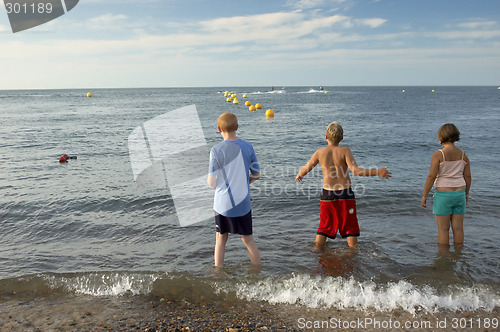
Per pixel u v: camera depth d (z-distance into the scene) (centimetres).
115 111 3516
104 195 670
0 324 269
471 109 3722
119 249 425
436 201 421
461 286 319
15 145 1378
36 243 448
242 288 322
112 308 294
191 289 323
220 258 370
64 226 507
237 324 267
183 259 394
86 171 911
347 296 305
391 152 1192
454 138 410
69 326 265
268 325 266
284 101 5538
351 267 364
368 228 487
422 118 2611
